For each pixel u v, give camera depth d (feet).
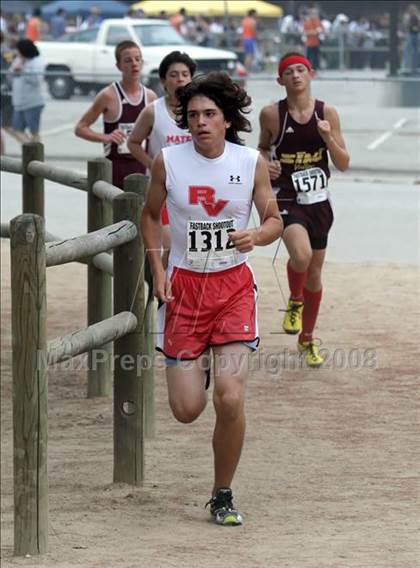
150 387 65.67
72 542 49.03
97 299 74.08
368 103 178.81
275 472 58.65
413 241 117.80
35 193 82.12
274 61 340.39
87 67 264.93
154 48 257.14
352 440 63.62
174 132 78.95
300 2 428.15
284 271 104.63
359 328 86.07
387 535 48.34
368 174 169.78
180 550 46.91
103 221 72.74
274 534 49.06
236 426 49.37
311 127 73.15
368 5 426.10
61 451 65.77
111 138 88.58
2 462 71.05
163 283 49.26
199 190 48.39
